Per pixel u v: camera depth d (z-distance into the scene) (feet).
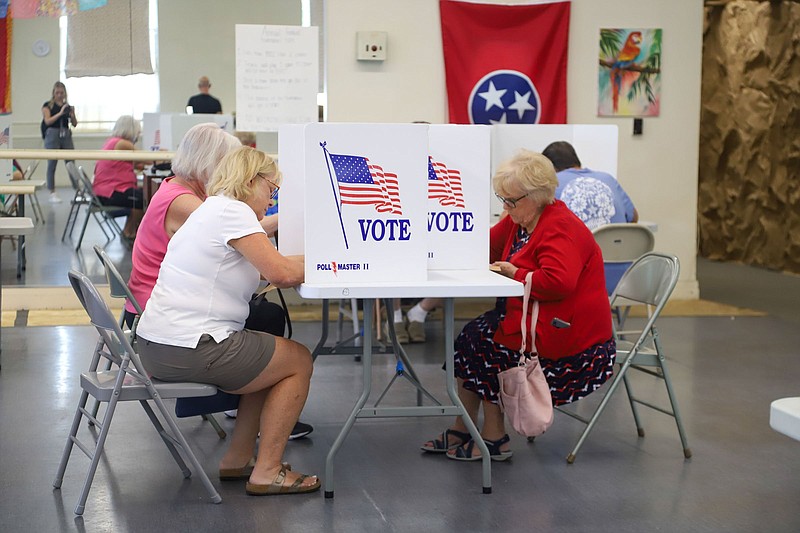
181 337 9.55
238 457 10.75
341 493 10.37
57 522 9.49
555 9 21.81
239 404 10.78
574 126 18.79
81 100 20.59
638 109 22.53
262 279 11.90
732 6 31.58
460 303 23.12
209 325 9.64
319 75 21.47
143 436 12.42
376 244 9.78
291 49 20.72
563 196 16.65
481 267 10.91
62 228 20.68
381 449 12.00
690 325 20.66
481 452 10.50
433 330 19.94
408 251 9.86
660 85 22.53
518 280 10.84
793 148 29.14
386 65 21.57
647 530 9.45
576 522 9.61
